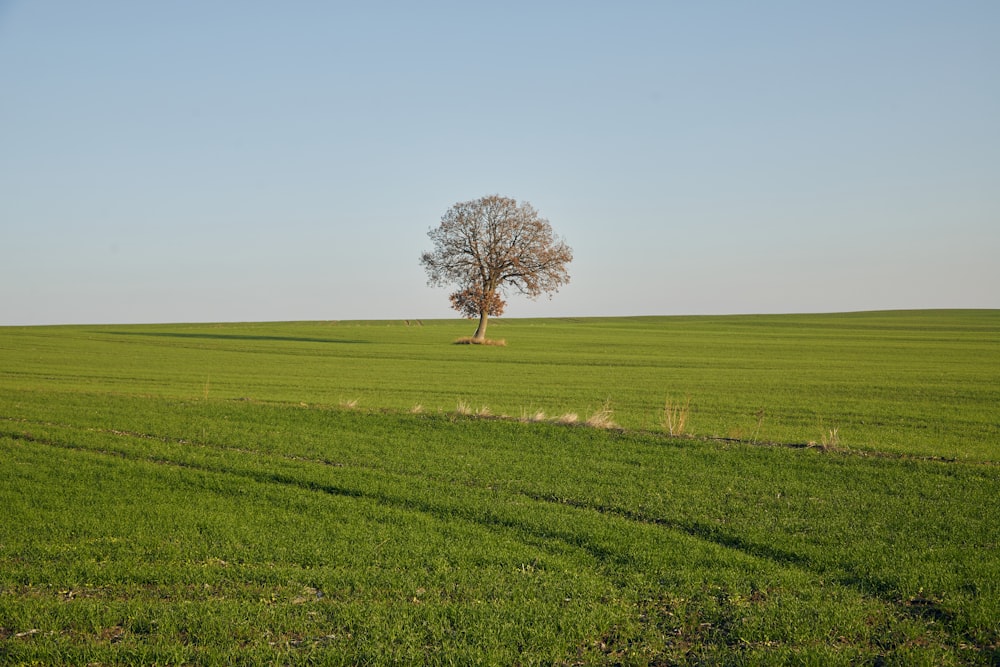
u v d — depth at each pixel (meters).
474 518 15.14
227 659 8.89
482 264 81.25
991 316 151.38
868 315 160.25
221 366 55.03
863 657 9.02
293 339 90.44
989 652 9.05
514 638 9.53
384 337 96.50
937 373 52.84
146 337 90.00
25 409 27.59
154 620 9.93
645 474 18.72
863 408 34.44
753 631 9.74
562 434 23.30
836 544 13.33
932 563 12.21
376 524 14.62
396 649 9.16
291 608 10.39
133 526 14.30
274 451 21.39
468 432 23.81
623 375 51.06
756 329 118.19
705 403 36.09
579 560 12.65
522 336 101.44
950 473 18.67
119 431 24.12
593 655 9.16
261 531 14.05
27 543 13.21
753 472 18.92
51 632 9.69
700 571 11.98
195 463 19.70
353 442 22.45
